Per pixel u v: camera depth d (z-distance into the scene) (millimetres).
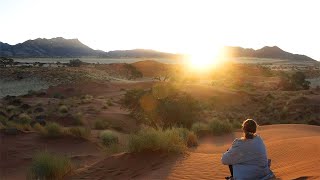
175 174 10344
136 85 89312
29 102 55750
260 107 58062
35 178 12211
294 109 50438
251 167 7305
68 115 37219
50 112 41344
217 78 137125
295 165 9016
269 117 48469
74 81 92562
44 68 113062
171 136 13750
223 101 62375
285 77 101250
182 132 18656
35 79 95688
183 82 100125
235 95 65375
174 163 11539
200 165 11031
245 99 64188
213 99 61719
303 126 24672
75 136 22547
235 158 7352
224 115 46312
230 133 22766
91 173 11938
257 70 165625
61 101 54844
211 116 42375
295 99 54750
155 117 30359
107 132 22719
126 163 12211
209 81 115312
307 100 54156
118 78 116812
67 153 19391
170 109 29516
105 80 97188
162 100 32375
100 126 33281
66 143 21438
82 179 11477
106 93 78250
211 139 20641
